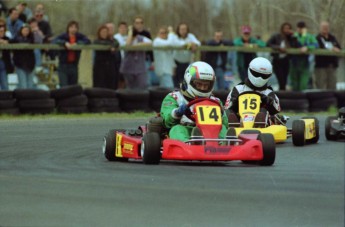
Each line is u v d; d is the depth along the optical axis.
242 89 39.50
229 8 66.62
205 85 31.73
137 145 31.27
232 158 29.30
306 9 59.22
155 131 31.64
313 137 40.03
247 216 25.00
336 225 25.36
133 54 56.44
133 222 24.66
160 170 30.00
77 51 54.72
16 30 53.69
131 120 50.12
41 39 54.34
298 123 38.53
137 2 63.47
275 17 62.66
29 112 51.78
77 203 25.52
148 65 57.25
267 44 60.81
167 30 62.34
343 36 51.00
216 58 58.44
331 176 29.66
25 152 35.09
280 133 37.59
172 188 27.02
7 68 52.75
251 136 31.09
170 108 31.80
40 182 28.02
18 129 43.97
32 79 53.75
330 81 63.19
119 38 57.06
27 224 23.70
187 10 66.94
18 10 53.66
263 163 31.00
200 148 29.33
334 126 41.44
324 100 60.41
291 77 61.72
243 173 29.66
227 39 64.06
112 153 32.47
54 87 54.62
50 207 24.94
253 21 63.81
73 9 58.19
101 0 60.06
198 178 28.59
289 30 60.88
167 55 57.41
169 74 57.72
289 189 27.28
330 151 36.72
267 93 39.66
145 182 27.95
